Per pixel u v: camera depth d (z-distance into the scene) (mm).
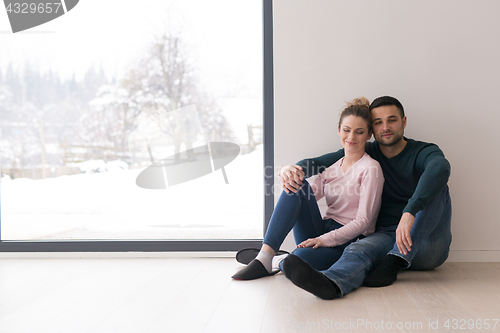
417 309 1283
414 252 1545
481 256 2021
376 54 2045
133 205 2396
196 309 1300
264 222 2172
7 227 2420
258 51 2322
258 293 1471
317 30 2061
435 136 2035
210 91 2355
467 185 2029
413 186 1755
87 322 1193
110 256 2162
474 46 2012
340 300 1381
